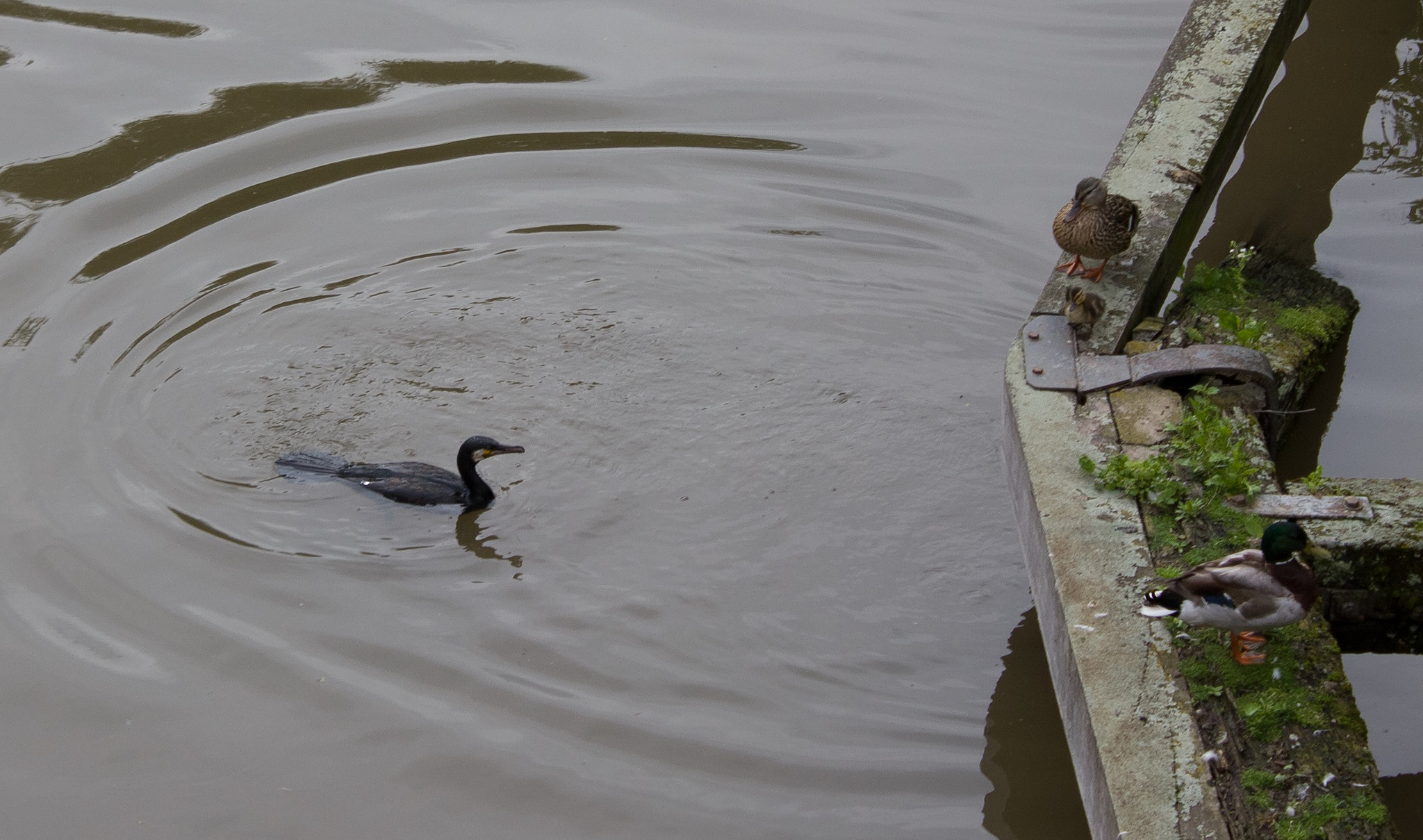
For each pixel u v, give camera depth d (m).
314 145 14.60
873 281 12.95
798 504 10.38
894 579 9.67
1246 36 12.01
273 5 17.25
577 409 11.38
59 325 12.09
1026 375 8.83
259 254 13.16
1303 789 6.02
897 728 8.46
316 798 7.93
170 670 8.80
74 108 14.86
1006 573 9.71
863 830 7.77
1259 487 7.88
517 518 10.20
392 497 10.23
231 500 10.28
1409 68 15.51
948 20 16.92
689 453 10.93
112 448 10.75
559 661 8.95
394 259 13.16
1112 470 7.82
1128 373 8.71
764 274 13.09
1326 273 12.30
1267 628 6.54
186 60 15.88
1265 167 14.06
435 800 7.93
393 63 15.90
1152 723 6.36
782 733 8.41
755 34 16.72
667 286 12.96
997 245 13.18
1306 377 10.27
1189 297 10.04
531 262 13.23
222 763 8.15
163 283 12.70
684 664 8.94
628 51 16.30
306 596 9.45
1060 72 15.62
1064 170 13.96
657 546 9.96
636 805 7.89
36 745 8.23
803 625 9.24
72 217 13.36
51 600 9.30
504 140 14.83
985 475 10.69
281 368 11.73
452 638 9.12
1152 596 6.75
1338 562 7.62
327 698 8.61
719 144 14.66
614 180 14.38
